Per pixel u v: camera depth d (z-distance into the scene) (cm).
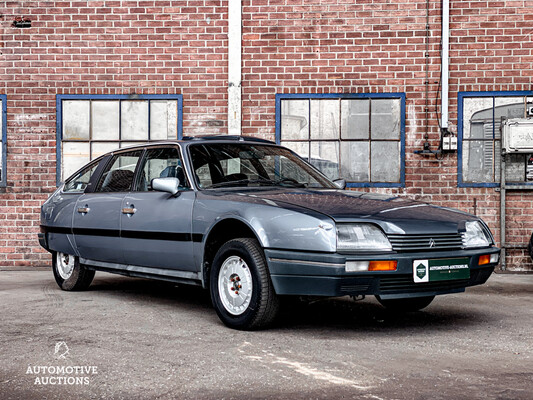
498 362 386
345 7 920
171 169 573
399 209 483
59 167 945
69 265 697
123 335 462
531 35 902
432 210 498
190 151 570
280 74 926
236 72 921
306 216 449
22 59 947
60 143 947
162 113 941
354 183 922
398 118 918
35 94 947
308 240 441
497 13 905
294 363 382
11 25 946
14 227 946
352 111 924
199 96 936
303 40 924
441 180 909
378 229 449
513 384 338
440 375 356
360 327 496
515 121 877
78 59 945
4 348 423
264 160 590
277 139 924
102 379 351
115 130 947
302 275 444
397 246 448
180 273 548
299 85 925
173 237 541
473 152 909
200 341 442
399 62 914
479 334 470
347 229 442
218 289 496
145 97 940
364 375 355
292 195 508
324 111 927
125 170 631
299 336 460
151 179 592
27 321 517
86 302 618
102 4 940
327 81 923
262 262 465
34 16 944
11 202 947
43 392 330
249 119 929
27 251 947
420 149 912
